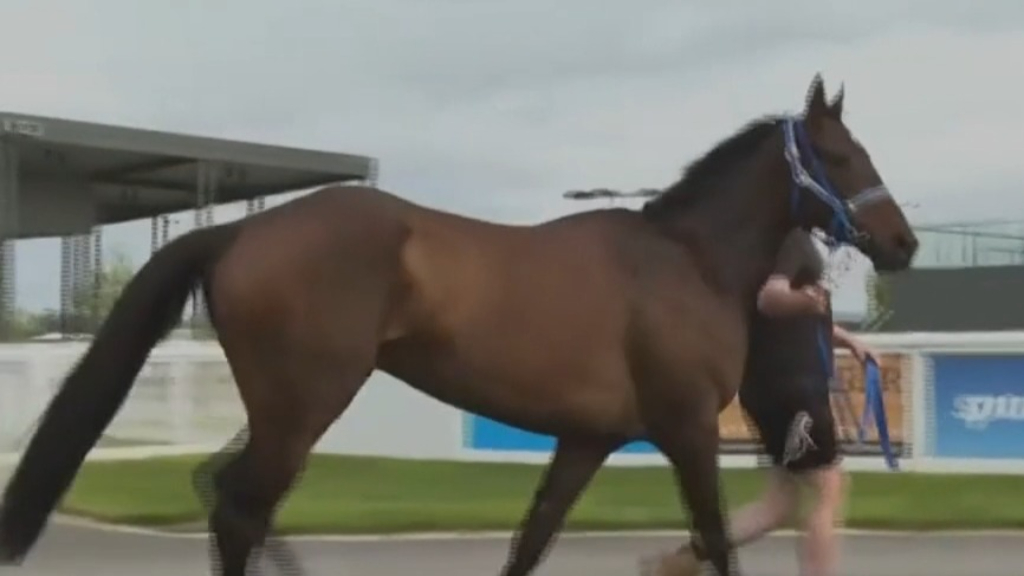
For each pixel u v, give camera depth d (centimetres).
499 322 484
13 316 2075
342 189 490
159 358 1416
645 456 1395
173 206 2756
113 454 1384
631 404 503
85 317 2516
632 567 765
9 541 473
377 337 473
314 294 465
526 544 524
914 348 1344
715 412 512
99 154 2183
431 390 494
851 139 547
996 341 1313
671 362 502
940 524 959
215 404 1457
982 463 1319
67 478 476
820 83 546
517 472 1352
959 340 1327
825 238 562
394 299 475
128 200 2666
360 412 1543
